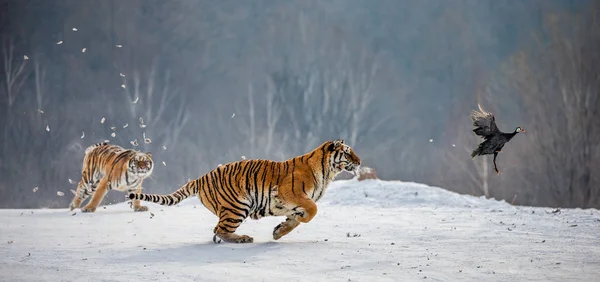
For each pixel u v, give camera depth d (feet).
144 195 82.74
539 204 311.88
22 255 77.15
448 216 110.73
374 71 464.65
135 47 472.85
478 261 72.43
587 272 67.46
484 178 315.17
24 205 301.63
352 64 481.46
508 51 487.20
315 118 429.38
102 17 483.51
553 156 315.58
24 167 336.08
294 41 508.53
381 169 380.78
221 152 393.09
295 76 457.27
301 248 78.59
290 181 81.35
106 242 85.81
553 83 371.56
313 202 81.15
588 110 331.57
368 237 88.33
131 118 401.70
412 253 76.33
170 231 95.71
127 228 98.99
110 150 128.16
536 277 65.57
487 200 144.36
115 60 463.42
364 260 72.74
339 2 551.18
